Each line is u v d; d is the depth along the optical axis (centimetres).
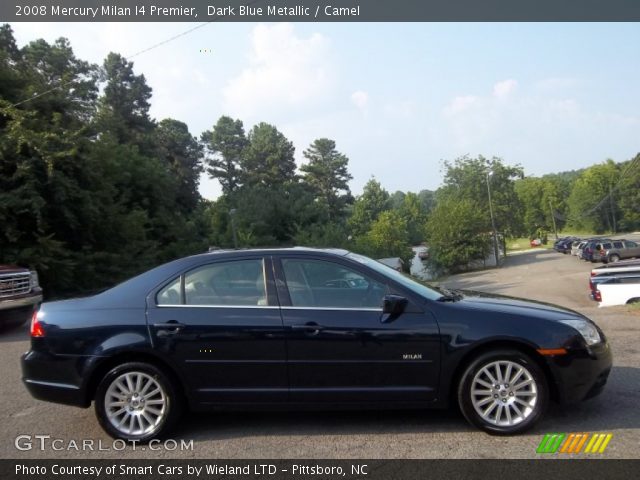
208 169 8075
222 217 4884
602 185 10306
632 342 712
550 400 493
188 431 464
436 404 438
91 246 2112
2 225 1712
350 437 436
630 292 1560
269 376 442
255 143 8281
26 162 1786
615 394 512
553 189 11088
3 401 567
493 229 5797
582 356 432
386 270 494
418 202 11406
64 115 2245
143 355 450
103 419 445
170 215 3444
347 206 9069
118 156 2989
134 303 462
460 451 402
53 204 1897
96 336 450
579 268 4212
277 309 450
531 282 3500
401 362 436
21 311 1034
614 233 10338
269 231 5047
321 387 441
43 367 455
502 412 430
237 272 469
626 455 386
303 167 8788
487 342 433
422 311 443
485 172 6300
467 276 4753
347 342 438
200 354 443
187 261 479
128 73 5644
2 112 1850
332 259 469
